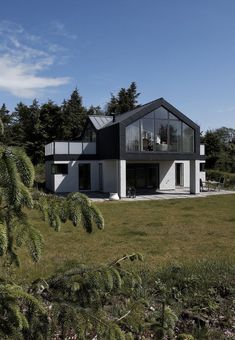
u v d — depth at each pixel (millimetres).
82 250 9336
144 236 11258
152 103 24797
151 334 3521
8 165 1790
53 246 9758
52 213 2234
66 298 2293
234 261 7559
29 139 45562
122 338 2143
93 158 28109
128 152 24188
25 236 2020
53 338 2449
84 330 2160
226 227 12711
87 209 2256
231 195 24359
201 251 9195
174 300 4703
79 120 50344
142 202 20922
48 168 30266
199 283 5145
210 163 45000
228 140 62219
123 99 62062
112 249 9484
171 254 8875
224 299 4836
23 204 1878
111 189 26766
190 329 4066
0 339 1890
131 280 2600
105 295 2600
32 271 6645
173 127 25453
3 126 2324
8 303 1913
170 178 30344
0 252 1768
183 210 17312
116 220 14500
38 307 2006
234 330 4113
